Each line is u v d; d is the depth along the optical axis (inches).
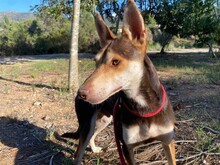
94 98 17.0
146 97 18.9
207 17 102.9
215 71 66.5
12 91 52.8
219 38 112.7
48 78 66.3
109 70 17.7
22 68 86.8
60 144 30.5
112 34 20.1
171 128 20.3
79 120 25.8
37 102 44.1
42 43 180.1
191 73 65.0
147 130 19.6
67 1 80.3
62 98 46.6
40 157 28.1
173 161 21.3
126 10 18.7
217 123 32.4
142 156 26.4
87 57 124.0
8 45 175.9
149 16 117.3
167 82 54.4
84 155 28.0
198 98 42.8
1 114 39.8
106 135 31.9
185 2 104.8
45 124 35.9
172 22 113.0
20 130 34.5
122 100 19.7
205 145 27.4
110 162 26.5
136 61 18.2
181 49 189.8
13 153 29.3
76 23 49.1
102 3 101.7
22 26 201.9
